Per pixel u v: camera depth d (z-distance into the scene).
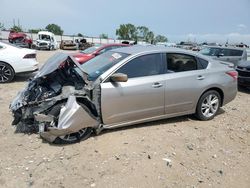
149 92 5.10
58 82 4.75
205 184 3.79
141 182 3.71
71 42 42.72
